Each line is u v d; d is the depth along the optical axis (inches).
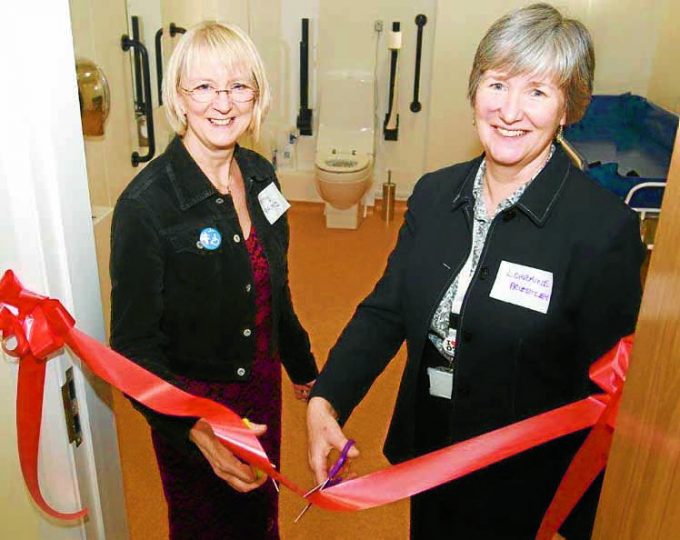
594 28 177.0
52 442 40.6
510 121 44.3
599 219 44.8
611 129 170.2
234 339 57.1
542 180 46.8
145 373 39.8
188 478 59.6
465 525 55.4
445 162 193.5
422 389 54.0
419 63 189.2
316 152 186.1
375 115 196.5
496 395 49.2
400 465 42.7
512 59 43.0
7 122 33.9
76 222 38.5
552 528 43.0
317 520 89.0
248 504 62.7
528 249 46.5
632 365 26.3
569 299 45.4
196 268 53.1
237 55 51.6
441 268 50.4
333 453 63.3
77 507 42.4
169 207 51.7
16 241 36.0
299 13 190.9
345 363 54.2
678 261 21.8
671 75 166.7
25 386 36.6
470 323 48.2
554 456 51.3
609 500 28.3
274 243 59.5
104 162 99.0
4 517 44.1
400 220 200.2
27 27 33.0
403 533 87.6
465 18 178.2
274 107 195.6
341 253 175.9
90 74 87.8
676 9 163.8
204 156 54.3
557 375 48.5
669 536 21.5
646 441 24.0
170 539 64.2
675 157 22.7
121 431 105.0
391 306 55.4
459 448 42.2
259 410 61.5
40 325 35.8
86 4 90.4
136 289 50.8
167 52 121.1
